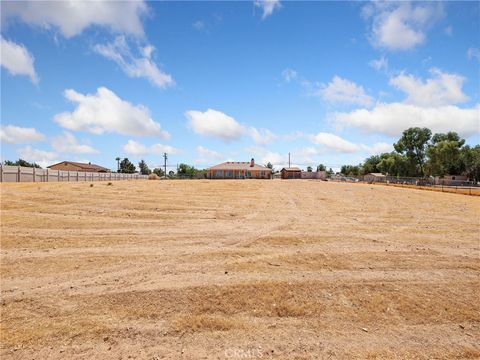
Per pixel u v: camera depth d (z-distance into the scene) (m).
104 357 3.89
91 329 4.54
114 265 7.35
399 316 5.12
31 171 37.34
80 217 13.20
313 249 9.01
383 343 4.32
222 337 4.40
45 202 16.72
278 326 4.74
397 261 8.00
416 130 75.06
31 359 3.82
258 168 72.75
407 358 3.99
